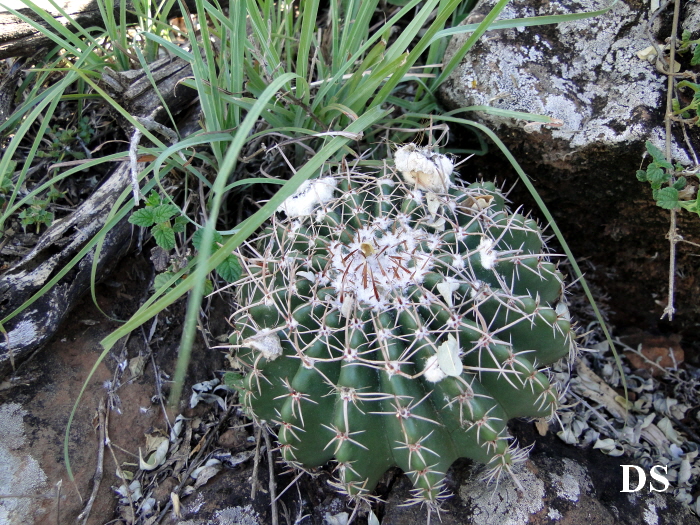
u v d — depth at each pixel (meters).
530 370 0.20
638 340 0.33
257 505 0.24
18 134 0.24
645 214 0.28
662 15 0.27
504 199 0.26
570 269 0.33
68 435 0.24
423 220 0.23
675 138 0.26
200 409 0.28
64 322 0.28
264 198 0.33
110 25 0.29
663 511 0.24
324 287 0.21
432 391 0.20
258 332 0.21
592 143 0.27
